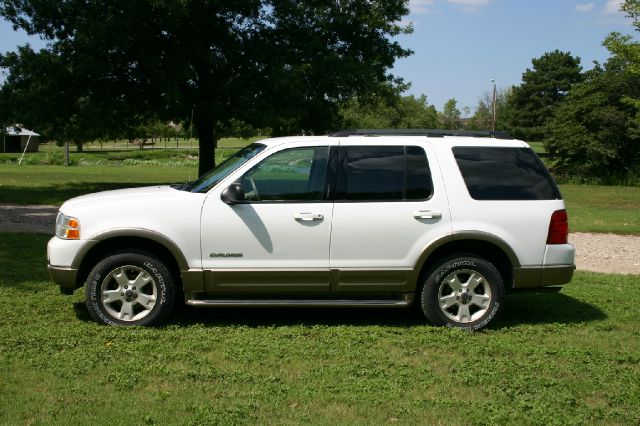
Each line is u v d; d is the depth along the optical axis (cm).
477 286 637
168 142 9969
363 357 544
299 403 445
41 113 2225
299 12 2372
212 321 654
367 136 646
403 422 418
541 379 500
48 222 1432
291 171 626
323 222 616
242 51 2308
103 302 609
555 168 4444
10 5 2177
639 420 431
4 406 425
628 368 533
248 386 472
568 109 4241
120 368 499
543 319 692
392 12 2733
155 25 2183
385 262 624
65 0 2177
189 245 609
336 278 621
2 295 723
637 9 2670
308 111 2428
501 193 638
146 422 406
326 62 2350
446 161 638
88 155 5550
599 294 813
